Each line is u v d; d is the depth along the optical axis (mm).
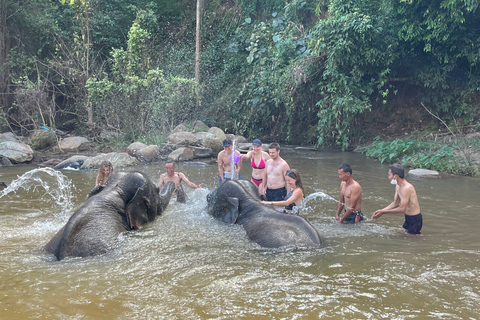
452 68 13922
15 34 17891
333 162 12172
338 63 14516
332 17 14344
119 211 5543
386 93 14539
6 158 12164
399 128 15625
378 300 3576
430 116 15172
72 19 18172
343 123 14578
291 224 5188
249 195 5914
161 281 3982
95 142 16266
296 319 3252
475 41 12891
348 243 5121
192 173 10555
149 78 16078
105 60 18719
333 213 6660
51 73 18719
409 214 5598
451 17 12070
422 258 4590
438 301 3557
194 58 19781
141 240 5199
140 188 5754
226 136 15398
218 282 3949
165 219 6129
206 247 4965
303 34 16516
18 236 5379
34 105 16781
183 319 3250
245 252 4789
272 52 17047
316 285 3883
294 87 15812
